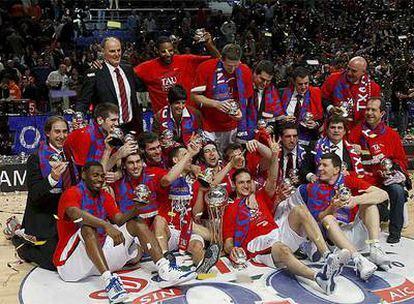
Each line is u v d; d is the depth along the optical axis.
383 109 5.13
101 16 15.70
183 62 5.73
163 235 4.42
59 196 4.57
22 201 6.56
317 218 4.37
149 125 7.54
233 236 4.49
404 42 14.47
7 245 5.04
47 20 13.77
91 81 5.32
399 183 4.91
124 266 4.41
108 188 4.38
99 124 4.66
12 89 9.52
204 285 4.05
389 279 4.16
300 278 4.15
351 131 5.31
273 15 15.83
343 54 12.88
